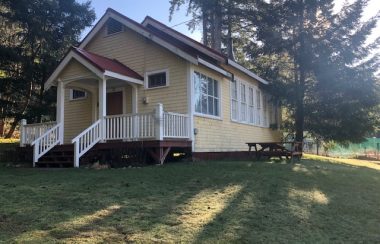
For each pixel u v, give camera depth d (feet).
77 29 80.43
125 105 50.08
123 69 47.98
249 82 65.00
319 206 24.53
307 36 71.10
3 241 15.57
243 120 60.95
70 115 55.31
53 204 21.66
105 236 16.55
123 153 40.98
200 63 45.09
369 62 68.80
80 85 49.37
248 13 83.92
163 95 47.44
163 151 40.65
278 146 47.34
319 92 70.49
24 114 78.13
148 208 21.20
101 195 24.03
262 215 21.20
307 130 73.97
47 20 78.59
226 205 22.54
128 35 51.13
